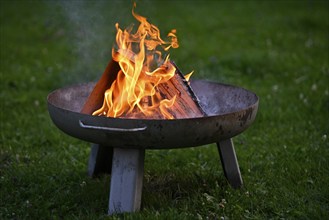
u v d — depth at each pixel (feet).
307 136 11.44
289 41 18.74
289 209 9.00
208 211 8.95
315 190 9.42
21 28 20.67
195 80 10.19
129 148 8.56
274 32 20.11
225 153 9.52
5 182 9.78
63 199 9.36
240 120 8.65
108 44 18.22
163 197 9.30
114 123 8.23
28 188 9.72
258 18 22.67
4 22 21.50
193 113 9.11
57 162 10.57
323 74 14.69
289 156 10.61
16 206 9.23
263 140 11.36
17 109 12.82
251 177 9.95
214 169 10.28
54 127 11.96
